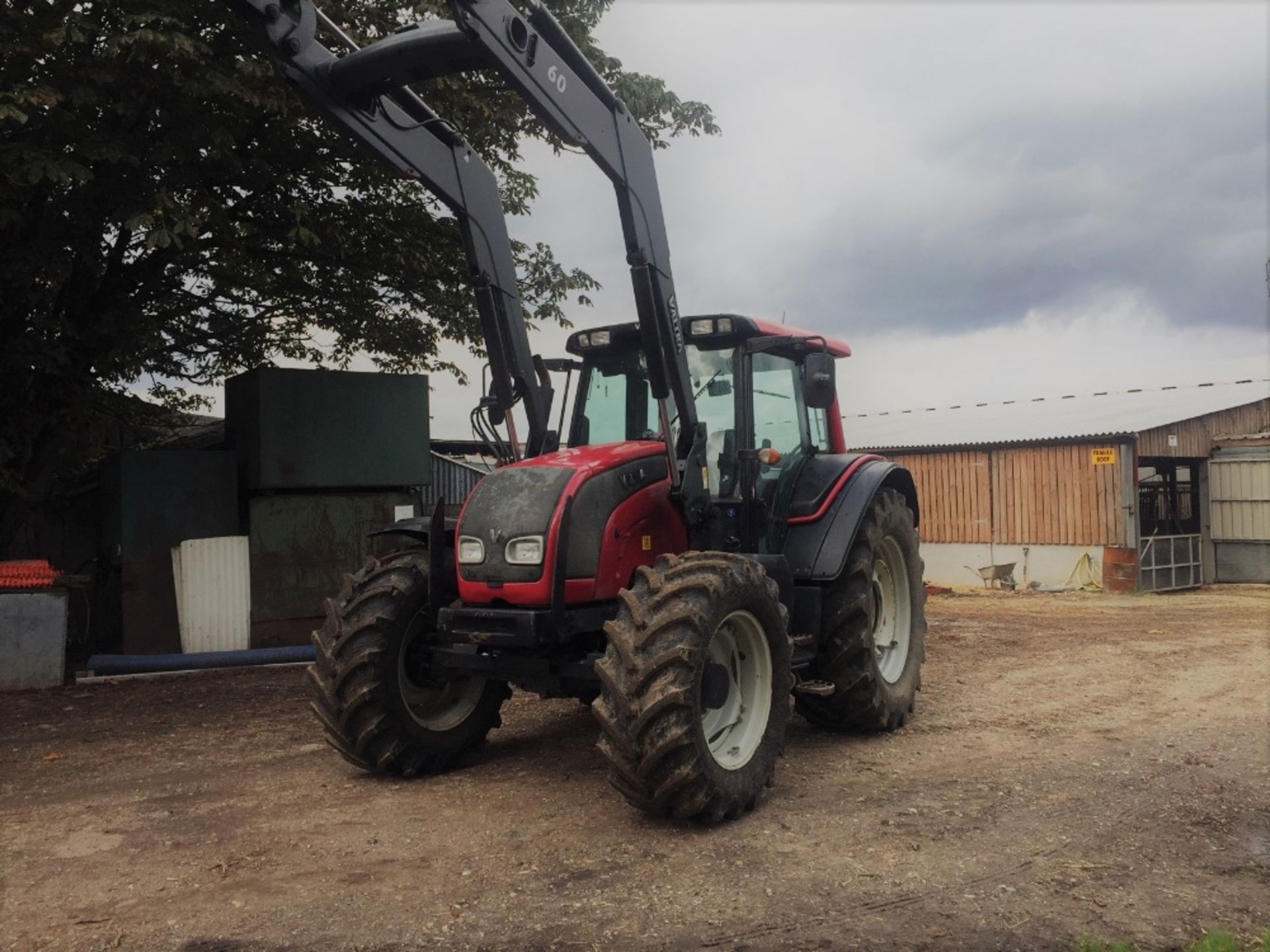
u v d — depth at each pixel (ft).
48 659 26.96
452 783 16.53
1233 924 10.89
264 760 18.35
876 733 19.54
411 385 36.55
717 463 18.01
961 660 28.78
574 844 13.38
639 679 13.24
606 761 17.80
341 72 15.51
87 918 11.08
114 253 31.96
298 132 31.12
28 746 19.84
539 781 16.55
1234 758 17.69
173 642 32.73
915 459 63.77
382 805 15.30
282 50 15.15
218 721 22.18
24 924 10.93
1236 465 60.29
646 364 17.52
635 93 35.83
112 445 40.40
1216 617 40.83
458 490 51.52
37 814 15.02
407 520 18.29
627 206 15.99
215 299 37.99
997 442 59.06
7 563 28.37
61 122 25.58
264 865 12.69
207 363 41.19
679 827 14.03
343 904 11.39
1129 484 54.65
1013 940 10.44
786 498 18.83
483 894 11.66
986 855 12.89
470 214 17.87
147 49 25.44
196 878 12.25
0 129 25.75
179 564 32.04
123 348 32.60
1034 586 58.13
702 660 13.69
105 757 18.79
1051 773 16.74
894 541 21.03
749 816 14.51
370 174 34.53
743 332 18.07
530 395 18.49
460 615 15.23
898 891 11.70
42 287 28.86
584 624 14.96
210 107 29.04
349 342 42.47
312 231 31.30
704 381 18.56
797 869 12.40
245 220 33.99
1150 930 10.69
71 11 26.11
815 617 17.90
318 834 13.93
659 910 11.19
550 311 39.60
